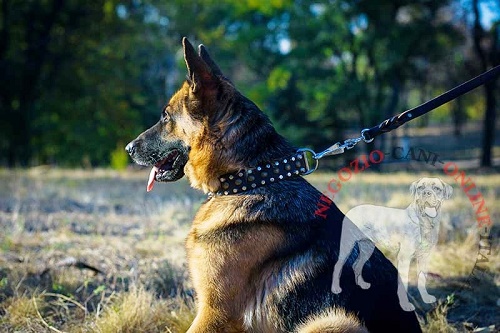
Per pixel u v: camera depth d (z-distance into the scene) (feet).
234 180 11.96
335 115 105.40
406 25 93.40
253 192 11.78
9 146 87.66
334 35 97.55
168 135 12.85
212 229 11.51
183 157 12.74
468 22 90.79
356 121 115.65
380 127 12.59
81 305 14.76
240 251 11.21
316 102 104.42
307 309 10.92
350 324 10.39
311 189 11.97
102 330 13.39
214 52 117.60
